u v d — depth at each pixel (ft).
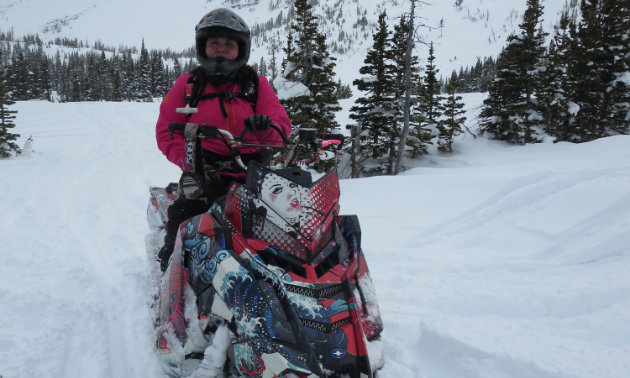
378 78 63.36
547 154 59.11
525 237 18.01
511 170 39.99
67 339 10.90
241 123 9.88
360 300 7.69
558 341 10.51
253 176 7.85
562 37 90.58
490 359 9.91
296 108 50.72
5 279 14.51
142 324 11.65
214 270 7.29
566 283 13.51
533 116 76.38
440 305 12.85
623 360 9.62
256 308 6.61
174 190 15.99
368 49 63.52
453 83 81.15
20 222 21.61
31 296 13.15
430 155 73.15
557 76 76.48
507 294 13.00
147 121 90.63
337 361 6.47
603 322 11.30
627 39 80.74
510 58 78.43
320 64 51.52
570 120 82.43
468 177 27.22
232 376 7.43
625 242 15.71
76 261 16.34
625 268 14.23
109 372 9.55
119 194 29.48
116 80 275.18
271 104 10.37
